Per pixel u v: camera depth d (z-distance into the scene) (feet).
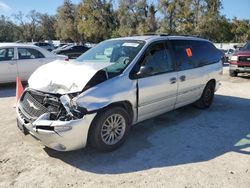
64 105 12.89
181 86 18.79
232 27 219.41
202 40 22.15
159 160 13.92
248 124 19.43
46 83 14.17
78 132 12.90
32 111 14.01
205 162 13.75
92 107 13.17
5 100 26.50
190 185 11.73
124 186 11.64
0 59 32.30
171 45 18.53
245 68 41.34
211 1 151.23
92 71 14.03
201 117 20.83
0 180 11.96
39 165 13.24
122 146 15.38
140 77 15.52
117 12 171.32
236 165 13.47
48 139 12.82
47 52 35.60
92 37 188.85
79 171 12.78
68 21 206.59
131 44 17.02
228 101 26.14
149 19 156.87
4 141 15.81
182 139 16.56
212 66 22.45
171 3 152.56
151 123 19.25
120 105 14.85
